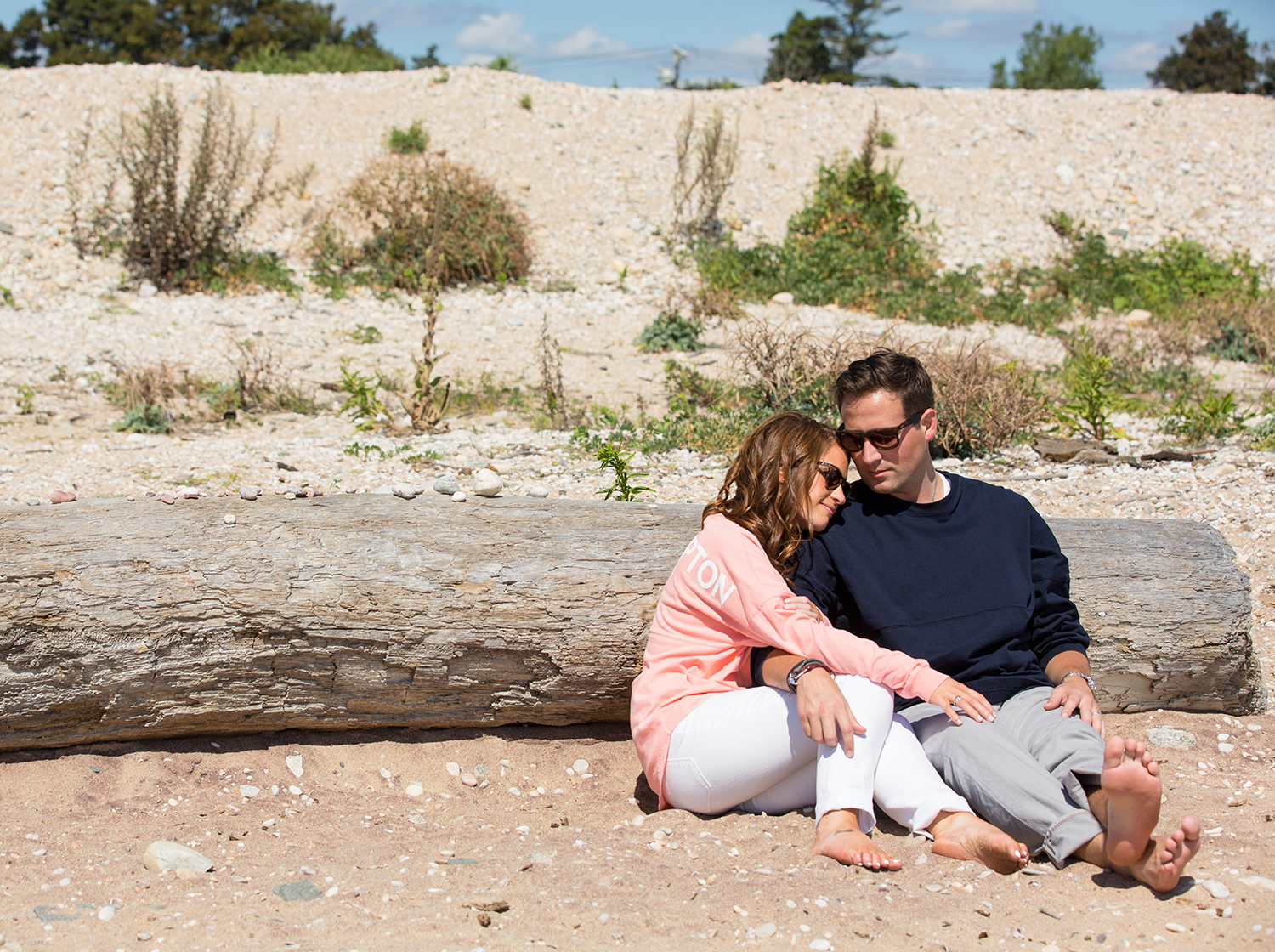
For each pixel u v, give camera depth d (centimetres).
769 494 302
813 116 1670
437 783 338
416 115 1537
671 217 1428
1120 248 1442
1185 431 754
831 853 267
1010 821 272
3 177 1269
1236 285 1339
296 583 322
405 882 261
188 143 1394
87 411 792
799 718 278
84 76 1479
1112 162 1612
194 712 330
